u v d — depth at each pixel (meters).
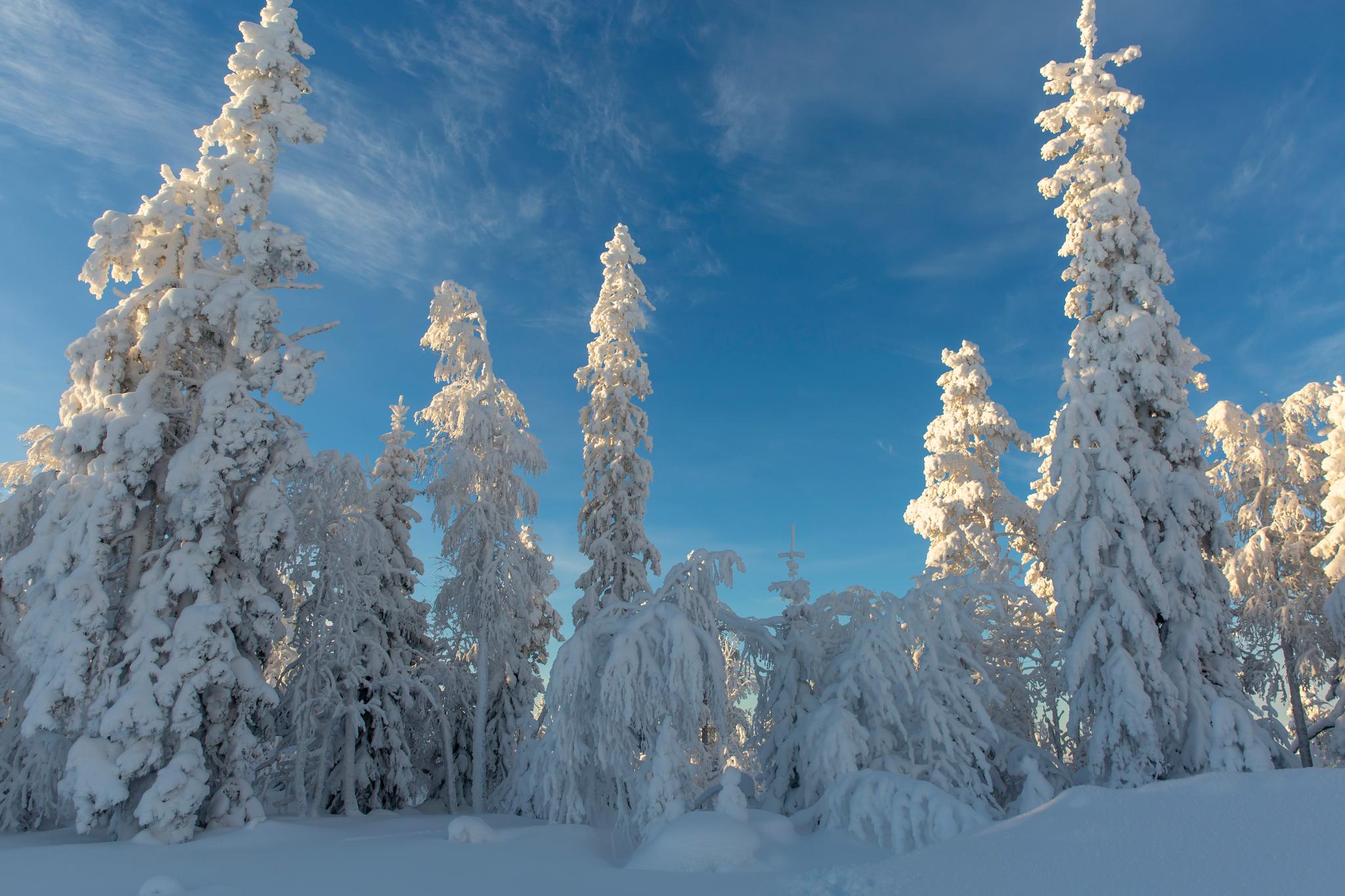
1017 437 24.84
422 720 25.00
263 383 16.05
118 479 14.81
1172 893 5.58
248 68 18.06
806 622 17.47
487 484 24.42
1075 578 16.73
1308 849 5.80
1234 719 14.31
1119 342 18.06
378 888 9.38
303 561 19.53
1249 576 23.55
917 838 10.82
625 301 27.78
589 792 14.73
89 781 13.09
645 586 24.48
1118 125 19.69
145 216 16.38
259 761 17.58
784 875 8.84
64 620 13.79
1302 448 24.78
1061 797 8.95
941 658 15.35
